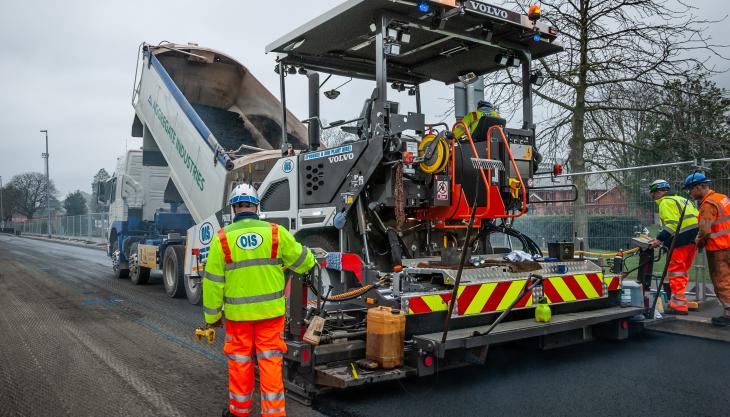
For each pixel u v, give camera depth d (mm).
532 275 5219
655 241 6754
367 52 7211
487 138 6094
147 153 12133
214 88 11406
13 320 8125
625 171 9234
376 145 5648
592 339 6160
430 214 6160
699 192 7133
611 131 12742
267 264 3973
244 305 3877
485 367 5508
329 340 4691
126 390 4910
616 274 6234
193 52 11062
